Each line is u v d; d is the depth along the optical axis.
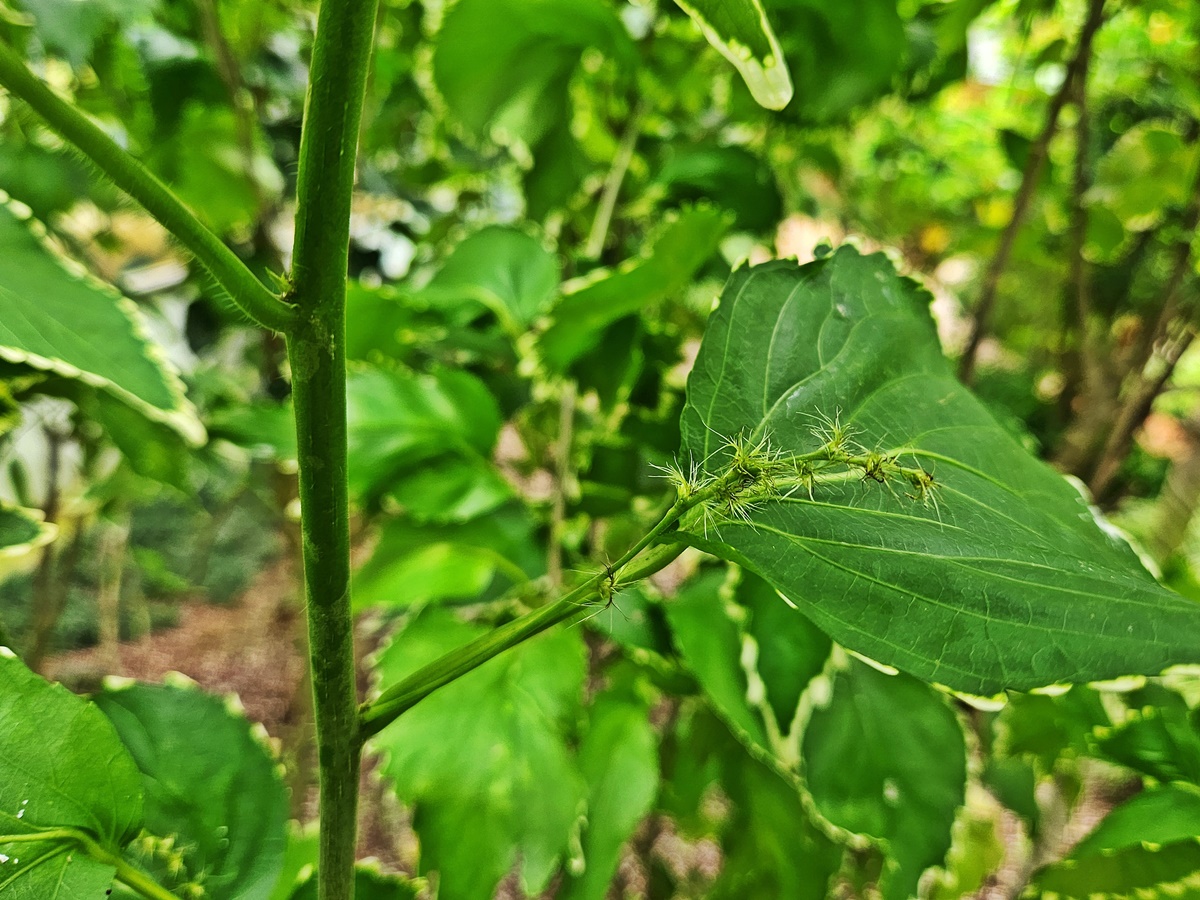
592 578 0.12
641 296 0.25
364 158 0.44
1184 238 0.33
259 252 0.40
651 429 0.30
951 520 0.12
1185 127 0.39
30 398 0.29
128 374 0.18
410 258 0.46
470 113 0.31
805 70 0.31
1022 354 0.57
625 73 0.30
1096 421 0.37
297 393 0.10
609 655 0.38
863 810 0.25
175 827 0.17
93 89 0.36
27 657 0.43
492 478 0.30
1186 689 0.26
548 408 0.36
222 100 0.36
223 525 0.82
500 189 0.49
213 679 0.70
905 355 0.15
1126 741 0.19
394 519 0.30
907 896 0.24
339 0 0.09
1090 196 0.35
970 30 0.37
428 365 0.37
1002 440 0.15
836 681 0.26
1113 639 0.11
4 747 0.13
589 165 0.33
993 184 0.54
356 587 0.29
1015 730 0.29
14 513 0.24
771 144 0.39
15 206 0.19
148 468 0.30
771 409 0.13
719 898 0.31
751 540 0.11
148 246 0.47
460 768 0.23
